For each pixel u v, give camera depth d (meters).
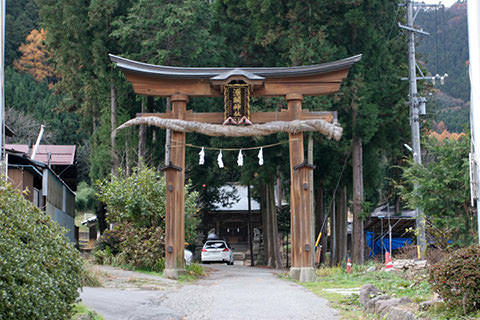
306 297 13.37
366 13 29.19
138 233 20.62
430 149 18.41
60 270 7.83
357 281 17.39
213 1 35.66
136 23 29.20
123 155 32.06
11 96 57.66
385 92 30.22
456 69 70.88
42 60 62.75
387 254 19.36
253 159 30.45
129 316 10.20
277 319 10.12
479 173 10.94
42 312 6.91
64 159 37.72
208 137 33.47
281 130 19.08
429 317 8.34
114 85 32.16
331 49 27.91
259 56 32.00
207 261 34.34
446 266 8.37
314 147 29.16
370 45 29.12
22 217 7.55
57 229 8.39
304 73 19.33
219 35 33.03
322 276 21.08
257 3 29.45
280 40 29.42
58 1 31.94
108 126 32.94
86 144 58.12
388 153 34.03
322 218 32.47
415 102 26.16
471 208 17.17
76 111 40.19
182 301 12.48
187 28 29.45
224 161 34.66
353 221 29.41
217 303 12.24
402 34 32.38
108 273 17.06
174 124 19.12
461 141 18.23
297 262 18.80
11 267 6.67
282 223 41.47
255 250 49.38
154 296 13.00
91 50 31.36
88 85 34.03
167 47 29.86
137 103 33.03
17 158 22.14
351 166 31.42
